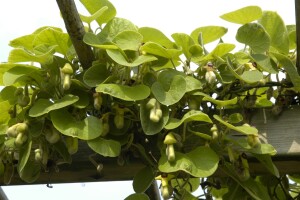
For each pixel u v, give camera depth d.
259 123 1.93
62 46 1.96
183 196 1.98
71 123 1.83
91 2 2.01
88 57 1.92
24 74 1.87
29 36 1.97
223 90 1.95
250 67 1.95
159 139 1.88
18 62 1.89
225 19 1.97
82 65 1.94
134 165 1.97
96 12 1.93
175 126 1.79
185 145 1.88
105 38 1.95
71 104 1.87
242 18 1.96
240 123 1.94
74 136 1.79
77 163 1.98
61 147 1.90
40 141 1.90
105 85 1.81
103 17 2.01
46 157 1.90
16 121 1.94
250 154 1.88
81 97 1.90
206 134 1.85
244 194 2.01
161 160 1.79
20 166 1.84
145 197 1.84
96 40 1.88
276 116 1.93
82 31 1.86
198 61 1.94
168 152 1.77
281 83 1.97
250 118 1.94
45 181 2.06
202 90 1.94
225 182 2.09
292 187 2.29
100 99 1.87
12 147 1.89
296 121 1.91
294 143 1.88
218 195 2.27
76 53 1.92
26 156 1.83
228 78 1.95
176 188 2.07
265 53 1.96
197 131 1.89
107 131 1.88
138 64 1.81
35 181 2.06
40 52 1.91
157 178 1.88
